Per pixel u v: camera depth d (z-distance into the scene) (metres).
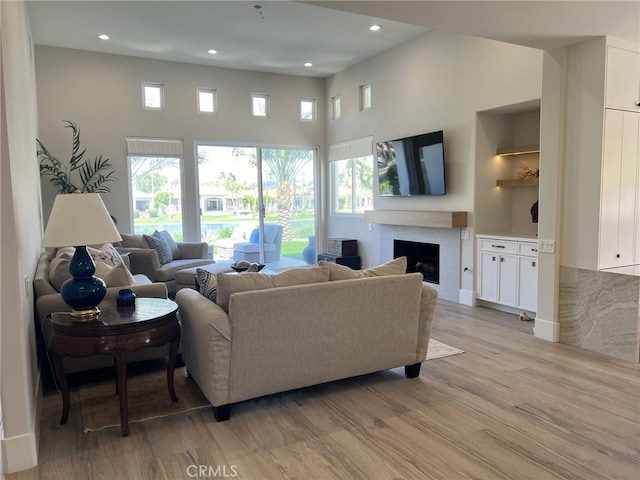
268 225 8.20
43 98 6.48
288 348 2.94
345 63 7.48
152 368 3.74
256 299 2.78
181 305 3.24
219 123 7.65
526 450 2.46
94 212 2.71
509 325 4.80
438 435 2.62
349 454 2.44
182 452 2.47
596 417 2.82
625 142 4.01
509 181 5.38
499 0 3.04
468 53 5.42
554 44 4.01
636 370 3.58
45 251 5.28
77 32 5.89
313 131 8.45
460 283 5.76
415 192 6.26
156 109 7.19
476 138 5.40
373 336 3.25
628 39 3.89
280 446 2.53
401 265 3.49
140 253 5.89
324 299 3.02
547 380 3.39
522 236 5.05
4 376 2.30
